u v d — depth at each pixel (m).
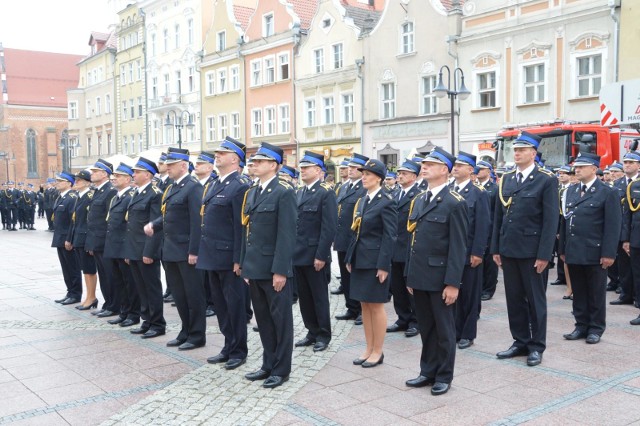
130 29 51.41
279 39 34.22
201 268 7.10
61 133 74.75
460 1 25.72
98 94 59.25
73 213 10.46
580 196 7.95
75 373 6.84
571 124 16.09
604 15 20.44
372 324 6.96
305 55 32.66
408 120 27.16
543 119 22.34
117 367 7.05
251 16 37.22
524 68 22.95
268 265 6.36
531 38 22.53
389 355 7.38
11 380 6.62
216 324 9.19
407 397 5.92
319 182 8.06
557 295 10.93
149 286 8.46
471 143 24.78
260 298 6.52
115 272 9.50
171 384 6.43
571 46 21.38
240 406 5.75
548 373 6.51
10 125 71.88
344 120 30.80
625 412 5.40
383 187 6.93
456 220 5.94
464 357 7.19
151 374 6.78
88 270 10.33
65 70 78.25
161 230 8.36
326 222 7.72
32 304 10.88
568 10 21.34
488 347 7.60
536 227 6.97
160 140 48.12
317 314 7.78
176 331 8.77
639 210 9.23
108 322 9.29
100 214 9.80
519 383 6.23
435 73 25.97
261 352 7.61
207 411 5.64
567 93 21.59
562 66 21.67
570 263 7.82
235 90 37.97
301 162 8.20
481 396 5.89
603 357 7.02
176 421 5.43
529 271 6.95
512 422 5.25
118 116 55.19
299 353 7.52
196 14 42.56
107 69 56.97
